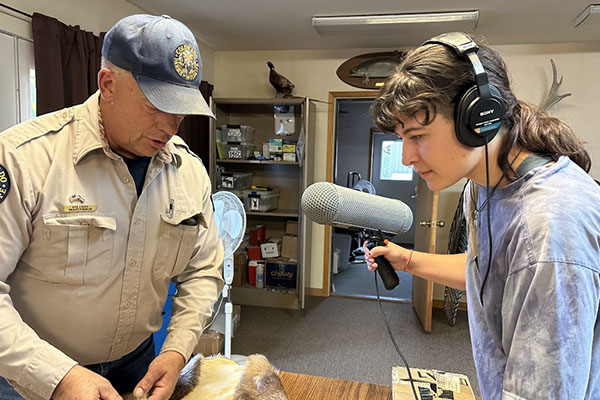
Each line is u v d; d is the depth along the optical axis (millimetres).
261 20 2854
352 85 3566
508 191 628
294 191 3814
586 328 494
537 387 498
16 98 1857
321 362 2576
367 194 976
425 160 634
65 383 710
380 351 2740
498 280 656
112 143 870
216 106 3547
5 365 715
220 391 951
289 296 3516
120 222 883
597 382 580
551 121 648
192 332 974
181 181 1011
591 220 521
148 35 735
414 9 2551
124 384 1063
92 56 2139
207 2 2529
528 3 2400
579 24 2682
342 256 4844
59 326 876
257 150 3836
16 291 847
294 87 3664
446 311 3391
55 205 799
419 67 588
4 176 739
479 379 758
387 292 3994
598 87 3174
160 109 734
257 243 3750
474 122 578
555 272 502
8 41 1801
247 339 2887
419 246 3512
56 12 2035
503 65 634
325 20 2727
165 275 989
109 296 904
